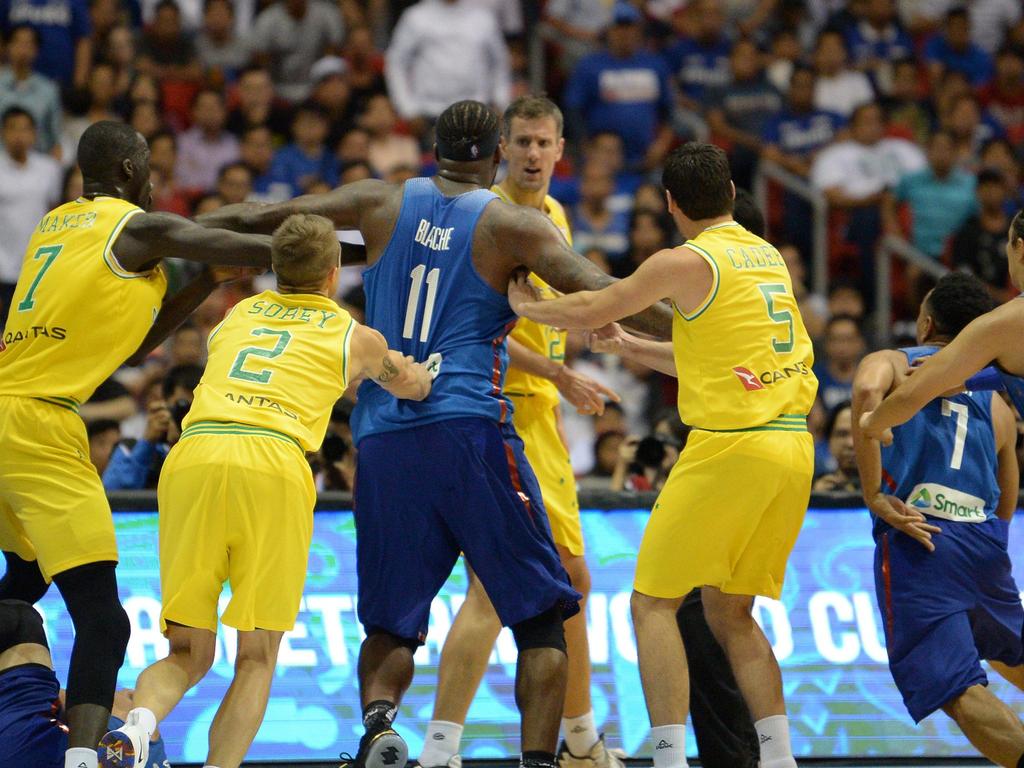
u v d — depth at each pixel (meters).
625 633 20.89
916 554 17.36
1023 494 21.30
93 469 17.36
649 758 20.47
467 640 17.62
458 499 16.44
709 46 43.25
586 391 19.23
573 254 16.61
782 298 16.59
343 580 20.73
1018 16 47.88
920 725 20.70
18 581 18.06
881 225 39.38
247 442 16.06
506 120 19.36
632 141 40.72
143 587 20.47
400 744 15.85
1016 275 16.38
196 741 19.88
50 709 16.61
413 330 16.86
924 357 17.78
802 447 16.50
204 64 42.59
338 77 40.41
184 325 25.84
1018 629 17.70
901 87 43.78
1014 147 43.00
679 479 16.52
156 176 35.19
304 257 16.78
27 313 17.31
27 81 38.50
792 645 20.86
